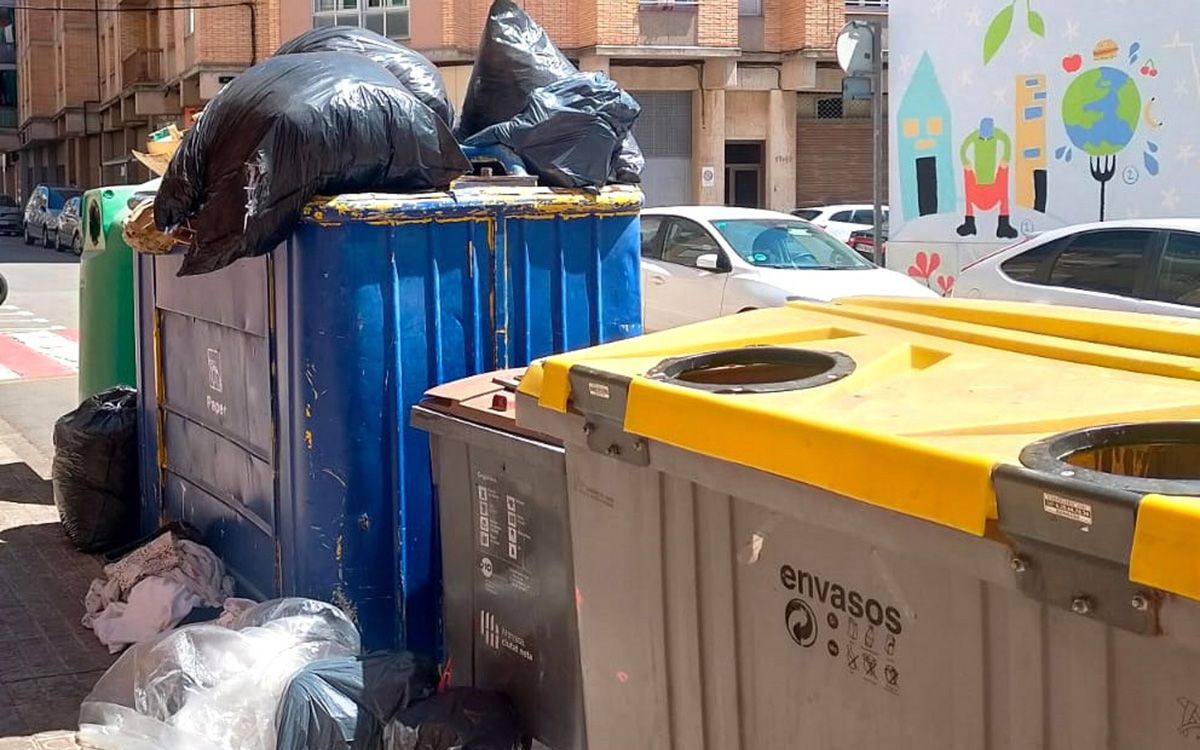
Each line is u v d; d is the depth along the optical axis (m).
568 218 4.32
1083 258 9.22
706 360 2.63
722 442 2.25
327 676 3.52
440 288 4.09
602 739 2.77
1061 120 13.91
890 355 2.52
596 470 2.64
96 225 7.02
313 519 4.06
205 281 4.79
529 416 2.78
